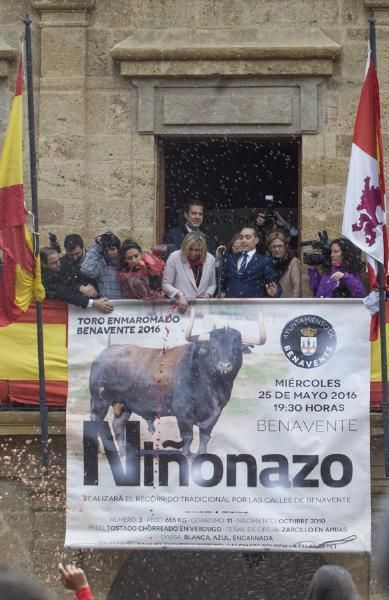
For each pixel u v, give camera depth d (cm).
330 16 1537
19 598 473
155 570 1542
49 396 1418
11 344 1423
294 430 1380
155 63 1538
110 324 1412
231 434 1384
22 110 1444
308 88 1535
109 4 1555
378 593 1399
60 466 1439
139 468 1390
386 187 1505
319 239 1487
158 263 1417
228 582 1556
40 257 1414
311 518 1368
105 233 1457
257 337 1392
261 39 1534
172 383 1396
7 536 1446
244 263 1448
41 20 1558
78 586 632
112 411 1402
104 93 1556
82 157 1552
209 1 1547
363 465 1371
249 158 1711
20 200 1370
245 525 1371
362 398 1379
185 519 1377
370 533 1362
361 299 1385
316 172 1535
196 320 1401
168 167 1697
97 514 1388
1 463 1442
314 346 1386
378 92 1346
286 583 1559
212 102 1543
